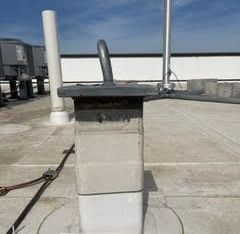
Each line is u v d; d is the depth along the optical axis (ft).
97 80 78.33
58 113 22.72
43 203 8.69
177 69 80.12
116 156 6.12
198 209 8.23
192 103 39.58
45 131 19.90
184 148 14.74
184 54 79.41
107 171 6.17
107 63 6.55
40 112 30.37
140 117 6.00
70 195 9.21
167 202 8.64
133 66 79.15
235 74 80.38
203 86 42.39
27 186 10.00
